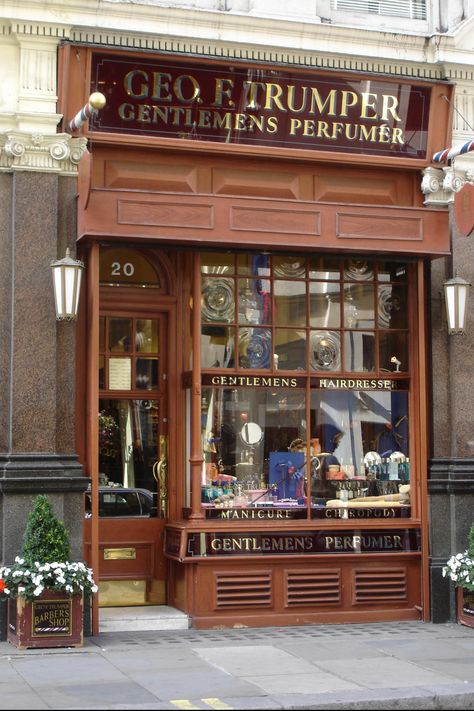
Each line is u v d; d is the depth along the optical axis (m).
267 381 11.86
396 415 12.27
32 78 10.82
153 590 11.66
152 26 11.10
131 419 11.80
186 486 11.72
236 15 11.30
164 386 11.90
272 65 11.41
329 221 11.35
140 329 11.89
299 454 11.92
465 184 11.48
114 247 11.16
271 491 11.80
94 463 10.69
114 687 8.40
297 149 11.68
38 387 10.62
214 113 11.40
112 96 11.06
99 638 10.53
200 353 11.59
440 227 11.71
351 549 11.66
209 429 11.70
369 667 9.25
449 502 11.91
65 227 10.90
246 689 8.39
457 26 12.25
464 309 11.83
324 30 11.59
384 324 12.29
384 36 11.80
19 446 10.53
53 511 10.49
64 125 10.91
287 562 11.44
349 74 11.69
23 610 9.84
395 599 11.76
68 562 10.06
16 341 10.59
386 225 11.53
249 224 11.09
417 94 12.04
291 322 12.00
